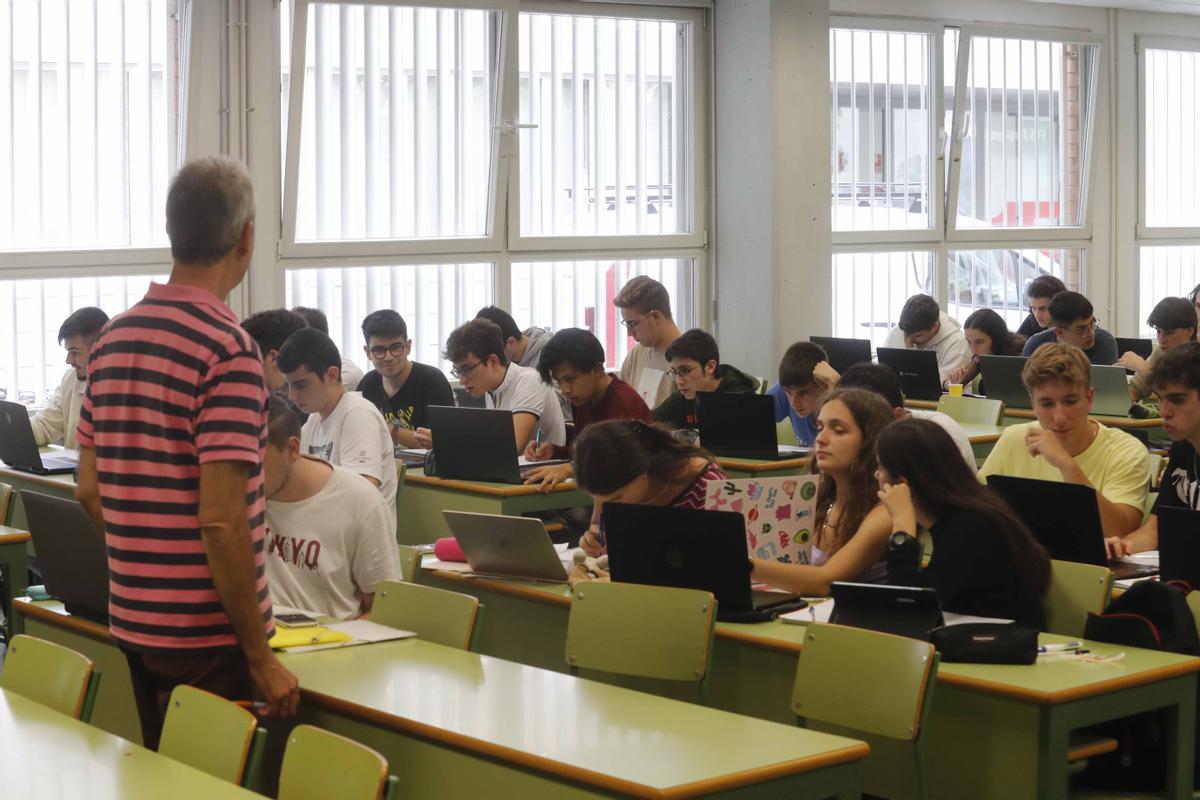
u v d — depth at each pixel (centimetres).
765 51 795
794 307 811
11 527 438
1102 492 378
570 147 796
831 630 271
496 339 529
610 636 305
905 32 890
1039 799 258
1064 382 376
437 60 743
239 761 212
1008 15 929
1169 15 1011
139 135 670
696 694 315
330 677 267
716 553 312
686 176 838
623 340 837
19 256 641
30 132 642
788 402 585
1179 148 1048
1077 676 266
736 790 207
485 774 227
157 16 668
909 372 715
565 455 526
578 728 233
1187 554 311
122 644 242
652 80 822
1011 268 976
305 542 327
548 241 790
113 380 237
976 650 275
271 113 698
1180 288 1070
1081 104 987
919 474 311
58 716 234
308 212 718
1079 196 996
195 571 236
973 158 939
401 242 741
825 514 348
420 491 506
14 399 654
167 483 234
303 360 412
